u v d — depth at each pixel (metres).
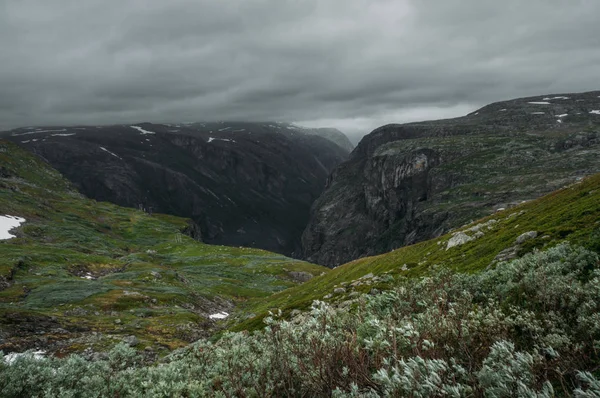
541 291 10.88
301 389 8.41
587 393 5.24
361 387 7.24
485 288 14.53
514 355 6.62
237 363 10.13
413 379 5.95
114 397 11.35
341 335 8.92
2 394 11.27
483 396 5.98
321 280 100.62
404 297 12.51
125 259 170.75
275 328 10.15
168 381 11.26
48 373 12.14
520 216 54.06
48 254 143.12
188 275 156.88
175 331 75.31
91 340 63.09
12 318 67.44
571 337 7.93
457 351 7.84
